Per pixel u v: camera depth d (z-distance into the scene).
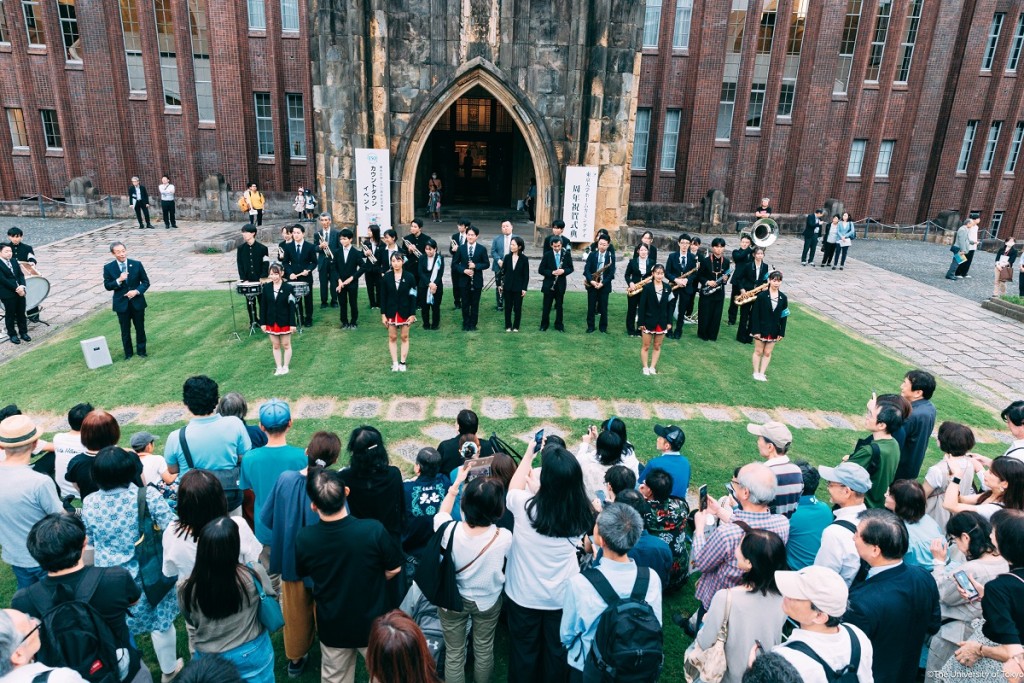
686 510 5.21
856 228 29.06
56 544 3.31
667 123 27.67
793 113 27.55
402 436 8.51
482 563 3.87
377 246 13.33
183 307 13.86
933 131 28.38
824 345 13.12
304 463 4.82
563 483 3.83
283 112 26.23
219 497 3.87
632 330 12.89
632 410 9.66
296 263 12.54
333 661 3.95
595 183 19.02
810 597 2.84
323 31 17.80
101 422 4.84
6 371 10.41
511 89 18.58
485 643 4.20
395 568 3.87
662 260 20.58
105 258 18.31
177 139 26.06
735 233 27.31
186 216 25.67
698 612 4.56
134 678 3.50
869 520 3.53
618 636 3.19
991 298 16.62
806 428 9.33
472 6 17.94
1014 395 11.18
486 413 9.33
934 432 9.52
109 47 24.69
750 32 26.19
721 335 13.34
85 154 25.86
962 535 4.07
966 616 4.07
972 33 27.12
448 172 28.36
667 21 25.89
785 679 2.59
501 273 13.30
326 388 9.95
